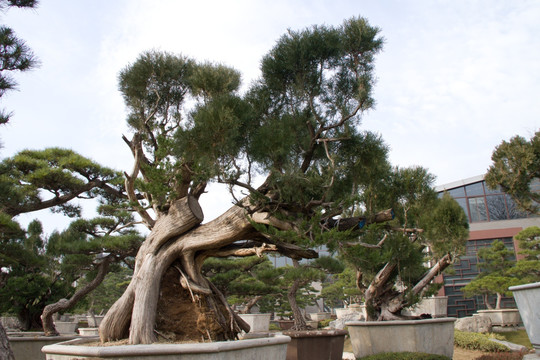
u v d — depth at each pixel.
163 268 6.63
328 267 14.91
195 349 4.59
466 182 27.56
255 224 5.73
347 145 6.92
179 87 8.06
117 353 4.59
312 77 6.67
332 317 30.31
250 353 5.21
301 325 14.63
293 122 6.53
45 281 13.40
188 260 6.76
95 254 12.39
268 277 17.34
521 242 19.91
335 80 6.87
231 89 7.10
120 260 12.70
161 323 6.52
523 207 12.55
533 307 5.81
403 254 9.90
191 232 6.76
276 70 6.88
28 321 13.31
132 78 7.62
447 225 10.11
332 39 6.51
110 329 6.31
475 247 26.28
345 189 7.15
